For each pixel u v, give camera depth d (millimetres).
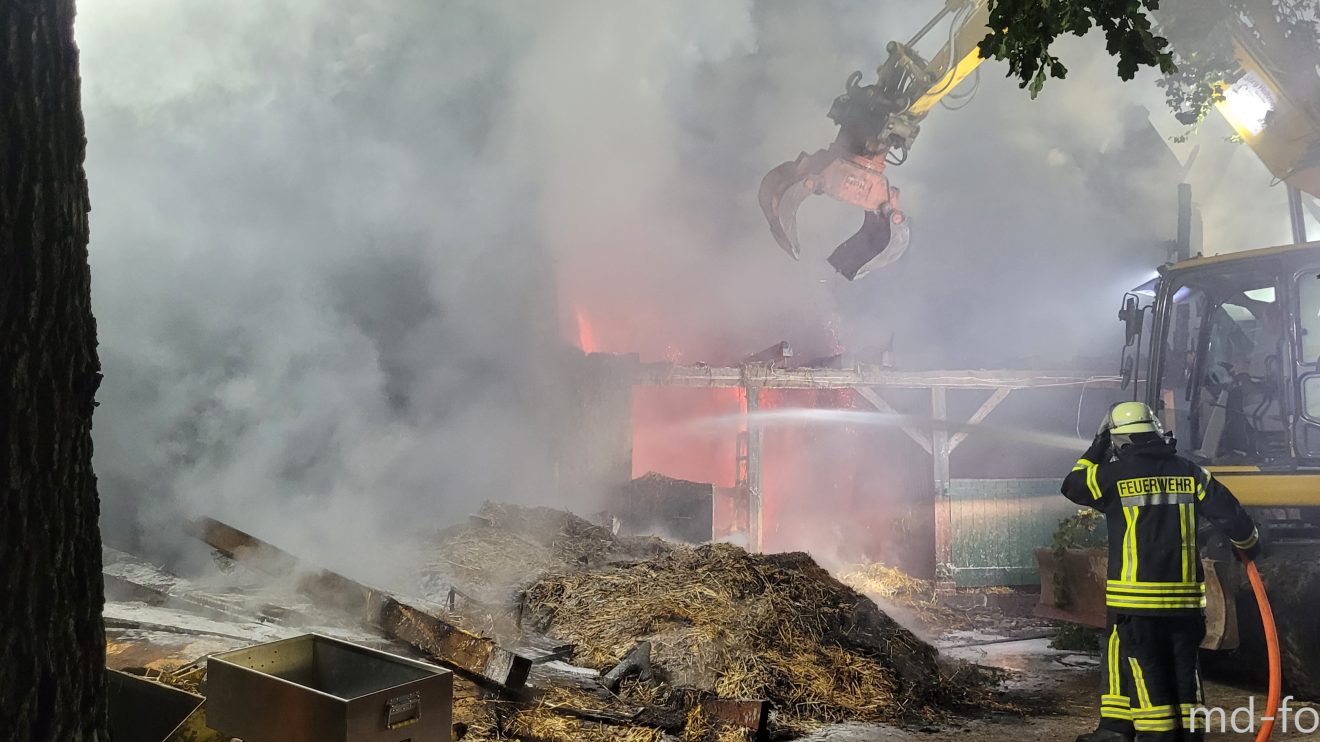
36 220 1979
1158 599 4676
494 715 4867
